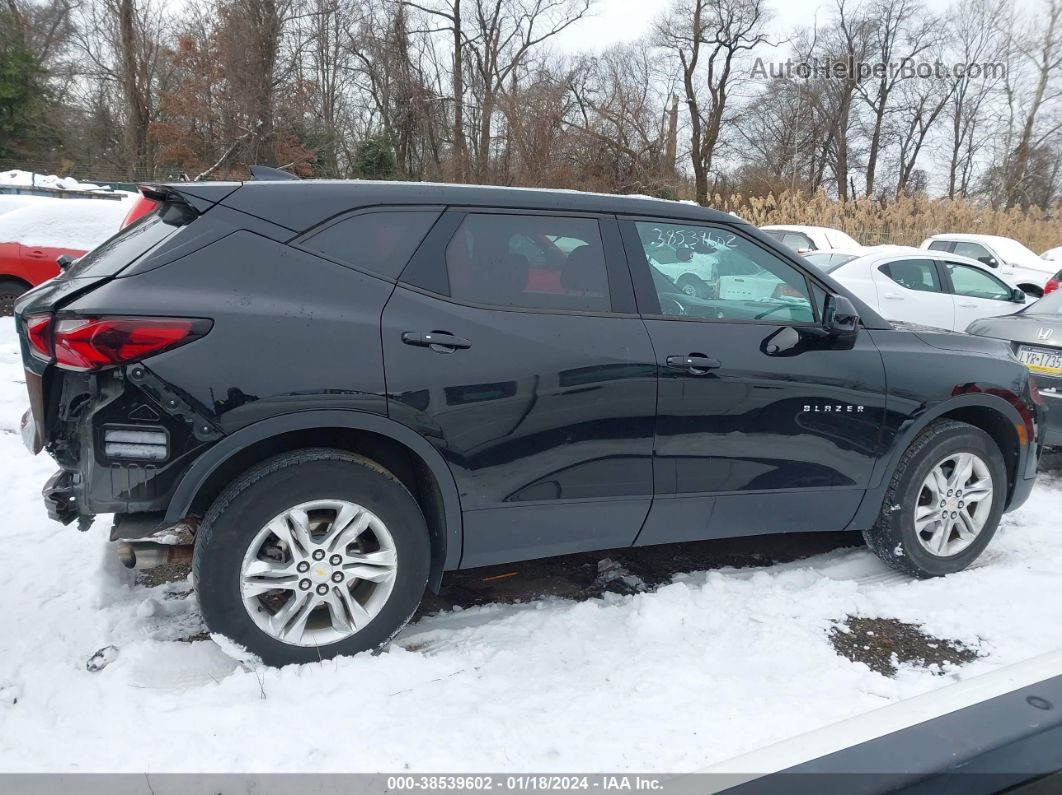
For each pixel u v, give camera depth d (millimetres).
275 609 3098
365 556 3006
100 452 2668
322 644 2971
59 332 2635
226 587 2812
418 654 3070
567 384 3139
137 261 2793
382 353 2896
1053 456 6508
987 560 4254
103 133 35500
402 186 3143
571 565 4137
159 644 3109
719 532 3584
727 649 3223
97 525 4277
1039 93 34219
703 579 3949
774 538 4578
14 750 2496
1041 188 35469
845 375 3627
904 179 49938
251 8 26938
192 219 2879
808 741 1623
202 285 2760
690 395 3334
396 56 33781
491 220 3217
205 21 27812
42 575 3705
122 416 2658
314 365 2809
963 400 3885
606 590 3859
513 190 3299
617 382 3211
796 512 3701
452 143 33844
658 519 3439
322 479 2869
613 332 3252
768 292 3646
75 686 2844
